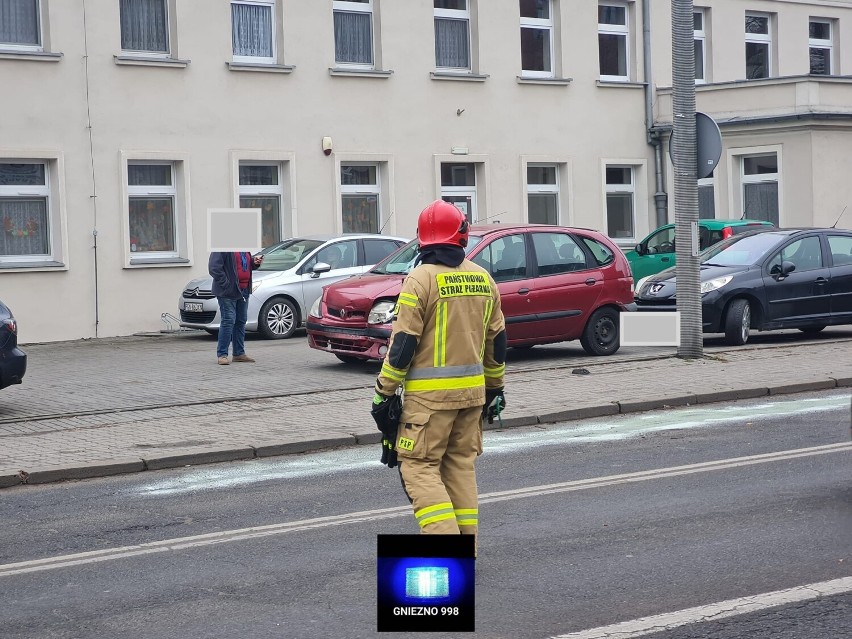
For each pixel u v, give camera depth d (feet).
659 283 63.10
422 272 21.18
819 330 70.49
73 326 73.56
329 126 83.76
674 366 53.42
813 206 93.09
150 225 77.77
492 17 91.50
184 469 34.86
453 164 90.89
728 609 20.06
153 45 77.77
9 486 32.83
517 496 29.60
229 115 79.56
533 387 47.83
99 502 30.40
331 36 83.66
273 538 25.86
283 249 72.23
